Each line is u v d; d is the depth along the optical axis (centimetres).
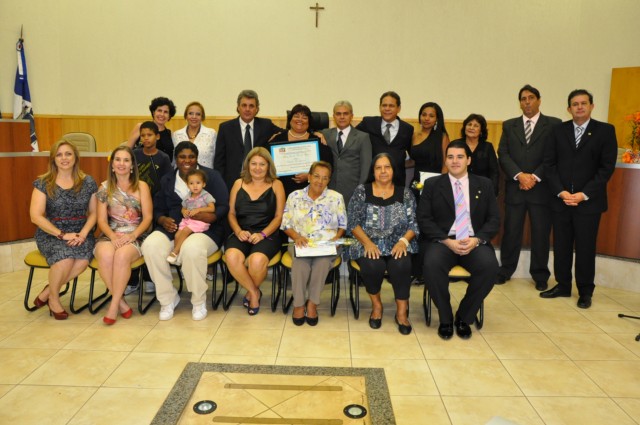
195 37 705
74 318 359
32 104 701
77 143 587
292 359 298
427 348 317
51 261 349
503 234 459
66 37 707
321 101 712
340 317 370
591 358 304
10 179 466
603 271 450
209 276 447
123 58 710
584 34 682
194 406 231
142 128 397
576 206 393
